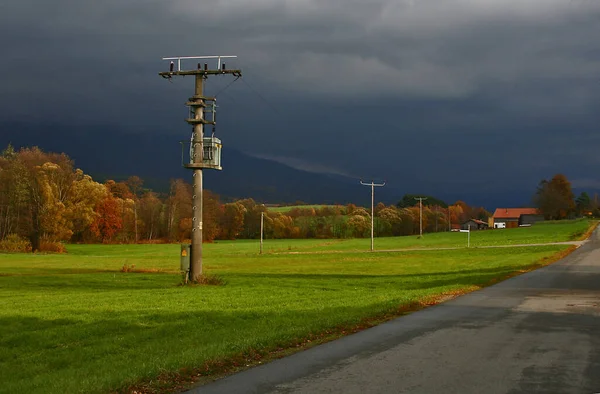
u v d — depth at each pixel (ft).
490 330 48.08
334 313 60.59
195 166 118.52
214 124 120.16
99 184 360.48
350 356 37.60
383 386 29.60
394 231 595.06
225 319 58.49
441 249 305.12
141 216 460.14
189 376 32.63
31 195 332.19
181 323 55.47
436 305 67.36
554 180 611.88
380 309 61.57
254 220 526.16
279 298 83.25
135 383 30.42
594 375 31.71
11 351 45.01
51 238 335.47
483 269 154.81
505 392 28.22
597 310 61.87
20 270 181.78
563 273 128.67
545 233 424.05
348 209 594.65
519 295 79.66
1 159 351.87
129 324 56.24
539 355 37.29
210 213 481.05
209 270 176.65
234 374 33.01
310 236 547.49
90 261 243.60
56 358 40.75
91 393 28.32
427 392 28.35
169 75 119.96
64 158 358.84
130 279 140.46
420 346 40.86
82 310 68.39
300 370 33.71
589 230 427.33
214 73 119.14
